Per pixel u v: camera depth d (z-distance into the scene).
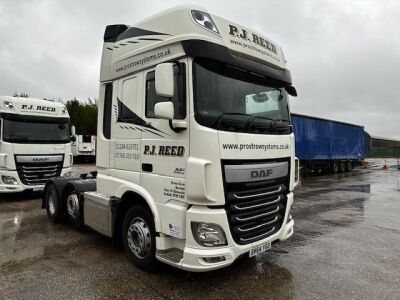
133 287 4.20
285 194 4.84
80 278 4.44
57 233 6.55
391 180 19.09
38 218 7.88
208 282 4.39
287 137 4.83
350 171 27.38
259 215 4.27
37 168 10.44
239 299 3.95
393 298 4.02
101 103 5.48
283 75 4.96
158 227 4.25
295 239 6.49
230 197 3.89
